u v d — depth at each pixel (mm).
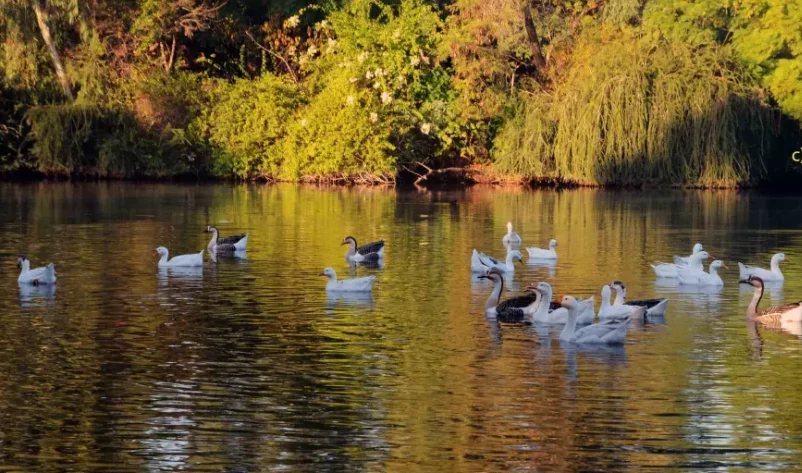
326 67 62375
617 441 14797
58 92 59625
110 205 46281
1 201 47281
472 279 27625
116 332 20875
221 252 32062
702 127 54625
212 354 19219
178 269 28875
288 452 14375
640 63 55062
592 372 18062
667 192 54781
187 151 61344
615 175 55312
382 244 31031
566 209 46531
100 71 58906
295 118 61094
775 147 57531
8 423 15422
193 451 14406
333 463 14016
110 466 13922
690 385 17344
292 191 55312
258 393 16812
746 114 54719
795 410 16078
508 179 59219
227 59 66312
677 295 25734
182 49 64312
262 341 20203
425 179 61719
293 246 33969
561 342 20250
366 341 20266
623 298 23141
